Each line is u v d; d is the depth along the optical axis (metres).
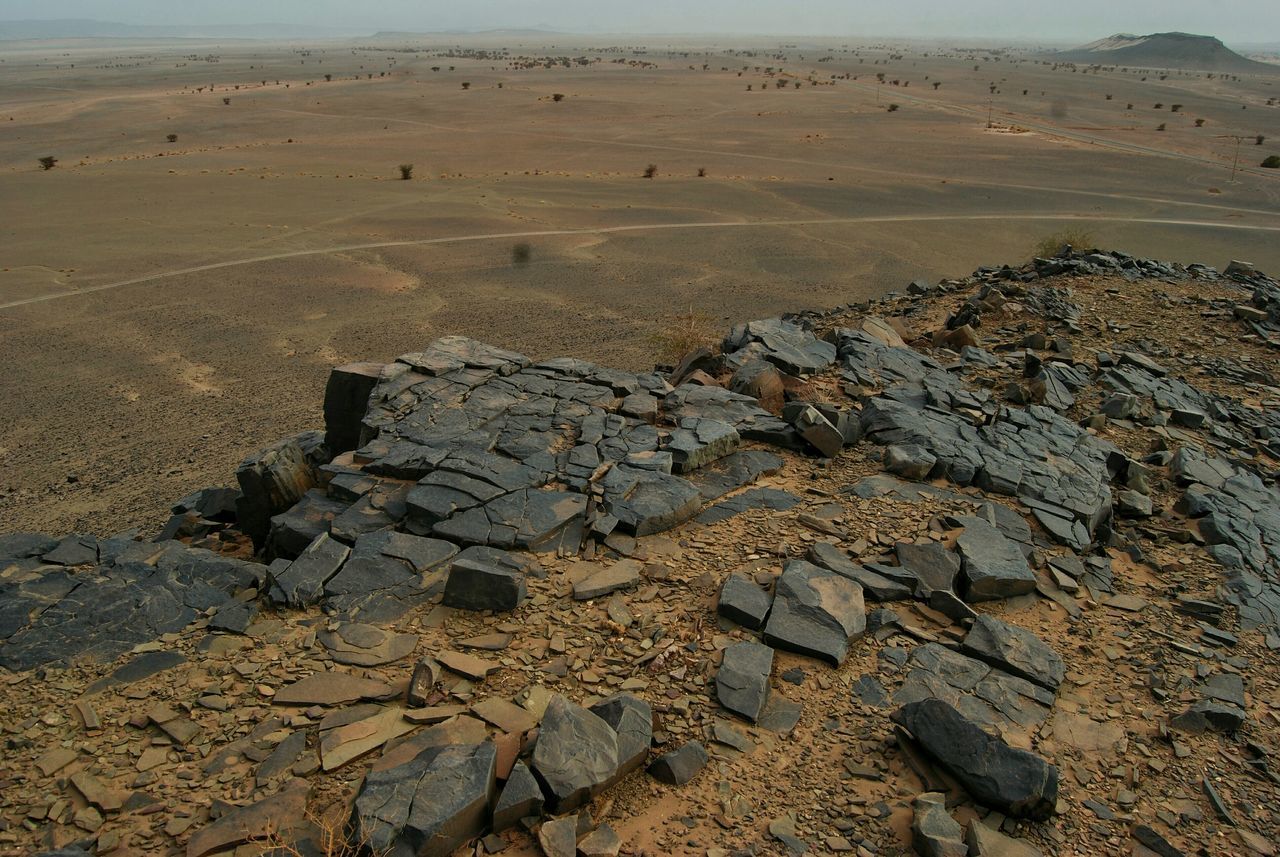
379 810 5.37
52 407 24.73
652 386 13.59
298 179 66.56
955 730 6.36
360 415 13.47
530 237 49.97
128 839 5.47
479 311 35.66
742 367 14.64
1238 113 134.75
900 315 21.00
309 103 126.88
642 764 6.30
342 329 32.88
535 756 5.87
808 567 8.61
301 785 5.88
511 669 7.27
